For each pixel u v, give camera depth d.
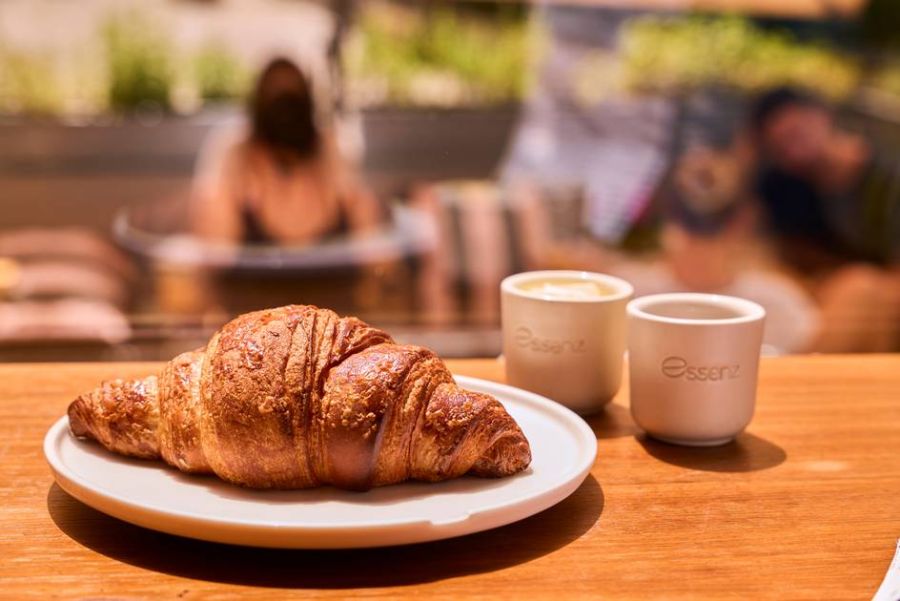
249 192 1.24
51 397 0.67
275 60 1.22
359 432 0.51
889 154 1.28
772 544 0.51
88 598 0.46
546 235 1.28
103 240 1.24
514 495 0.52
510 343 0.66
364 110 1.24
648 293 1.30
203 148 1.23
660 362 0.61
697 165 1.27
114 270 1.25
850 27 1.26
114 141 1.22
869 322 1.32
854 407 0.68
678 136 1.27
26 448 0.60
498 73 1.25
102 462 0.55
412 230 1.26
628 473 0.58
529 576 0.48
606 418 0.66
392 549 0.50
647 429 0.62
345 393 0.52
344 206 1.25
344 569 0.49
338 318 0.55
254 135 1.23
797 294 1.32
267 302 1.26
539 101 1.25
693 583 0.48
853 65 1.26
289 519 0.50
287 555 0.50
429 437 0.52
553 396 0.65
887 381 0.72
